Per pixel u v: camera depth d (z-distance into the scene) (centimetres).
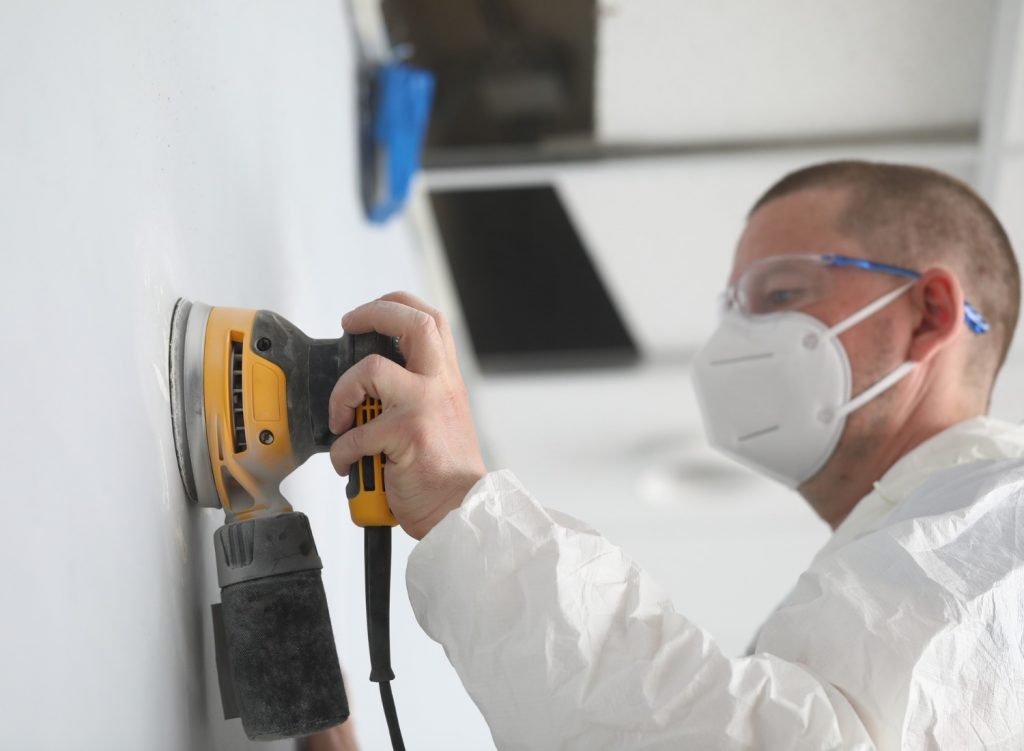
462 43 262
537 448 456
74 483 55
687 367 403
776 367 137
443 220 333
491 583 78
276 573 76
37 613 50
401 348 82
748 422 140
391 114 217
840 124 289
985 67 262
